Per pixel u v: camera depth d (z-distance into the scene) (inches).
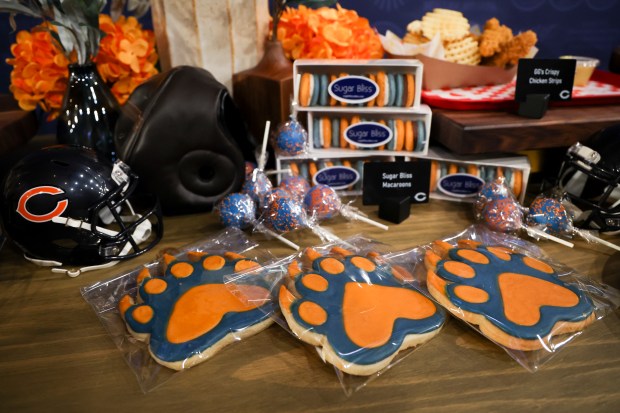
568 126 38.3
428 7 57.0
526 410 22.0
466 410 22.0
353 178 42.6
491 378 23.9
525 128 37.7
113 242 32.7
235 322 26.3
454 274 29.0
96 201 31.3
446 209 41.3
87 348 26.3
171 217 40.3
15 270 33.5
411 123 40.8
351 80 39.3
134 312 26.9
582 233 35.1
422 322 26.1
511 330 25.1
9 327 28.0
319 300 27.1
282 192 36.2
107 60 42.9
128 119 37.3
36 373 24.6
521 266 30.3
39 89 41.5
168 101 35.2
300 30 45.3
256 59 45.6
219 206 36.9
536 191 44.1
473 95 44.3
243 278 29.5
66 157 31.6
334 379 23.9
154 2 42.3
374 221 39.6
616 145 34.2
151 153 35.8
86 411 22.4
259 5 43.6
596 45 62.5
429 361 24.9
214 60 44.4
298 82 39.8
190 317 26.5
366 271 29.8
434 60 45.1
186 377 24.1
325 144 41.9
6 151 39.4
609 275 31.7
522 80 40.4
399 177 40.5
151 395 23.2
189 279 29.6
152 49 44.5
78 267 33.5
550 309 26.6
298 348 25.9
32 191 30.0
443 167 41.6
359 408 22.3
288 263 31.8
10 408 22.6
